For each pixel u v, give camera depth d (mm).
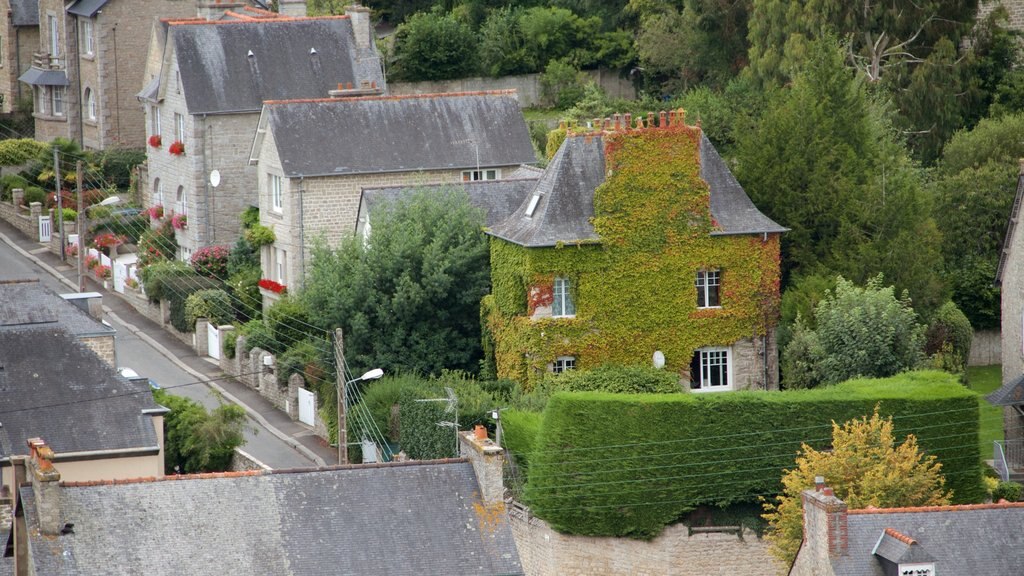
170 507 95500
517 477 128750
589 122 151375
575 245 139125
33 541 91625
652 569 123125
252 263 172875
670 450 122250
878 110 166000
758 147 152375
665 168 140500
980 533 97750
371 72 185500
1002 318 139750
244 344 158500
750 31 187500
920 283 145750
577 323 140000
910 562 94312
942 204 157750
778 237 143375
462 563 96812
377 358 146500
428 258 146625
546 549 125438
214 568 93812
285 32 182500
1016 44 186750
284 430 147625
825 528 96688
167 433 136500
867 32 181500
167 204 185500
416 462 100812
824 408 122750
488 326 146250
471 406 131250
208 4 194375
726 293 142750
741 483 122375
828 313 137125
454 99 171625
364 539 96812
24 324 129875
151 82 190625
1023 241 135750
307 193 163625
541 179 143875
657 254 141000
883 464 112938
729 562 122875
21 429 118875
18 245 196500
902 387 124812
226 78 178375
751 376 143750
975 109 182375
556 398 123438
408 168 166125
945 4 182875
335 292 146000
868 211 148375
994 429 138500
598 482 122500
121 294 182250
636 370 139500
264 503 97125
